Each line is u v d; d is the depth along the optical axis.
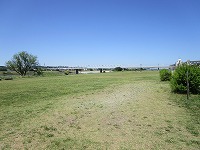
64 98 12.93
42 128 6.68
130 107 9.38
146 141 5.34
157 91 14.28
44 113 8.77
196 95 12.02
